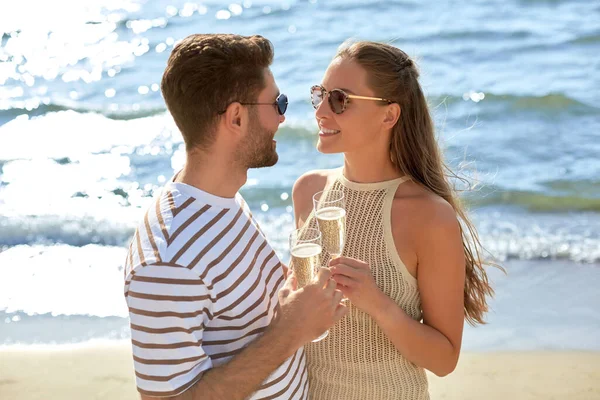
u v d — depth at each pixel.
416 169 2.78
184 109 2.17
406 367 2.75
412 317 2.74
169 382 2.05
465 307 3.04
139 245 2.11
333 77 2.69
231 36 2.22
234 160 2.22
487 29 14.03
